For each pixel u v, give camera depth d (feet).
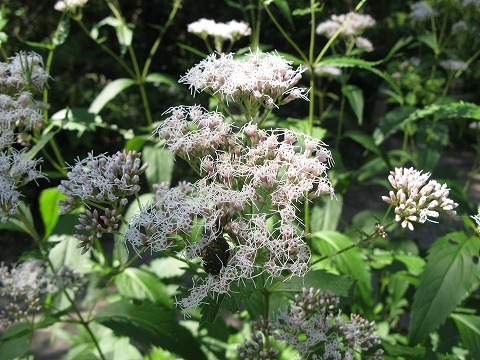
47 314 0.82
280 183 0.57
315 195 0.58
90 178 0.59
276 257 0.53
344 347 0.59
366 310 0.81
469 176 1.61
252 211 0.59
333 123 2.21
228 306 0.49
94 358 0.85
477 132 1.59
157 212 0.54
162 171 1.02
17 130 0.88
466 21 1.29
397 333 1.13
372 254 1.04
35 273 0.72
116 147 2.41
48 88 0.87
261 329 0.60
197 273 0.62
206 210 0.53
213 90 0.65
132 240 0.54
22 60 0.77
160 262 0.97
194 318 0.94
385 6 2.78
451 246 0.76
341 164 1.11
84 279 0.79
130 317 0.76
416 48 1.95
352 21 1.18
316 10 0.90
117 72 2.53
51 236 0.82
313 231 0.95
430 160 1.20
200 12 2.59
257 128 0.60
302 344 0.58
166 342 0.75
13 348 0.73
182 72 2.80
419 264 0.97
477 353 0.75
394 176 0.61
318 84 1.45
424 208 0.59
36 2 2.54
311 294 0.59
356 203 2.29
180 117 0.62
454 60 1.32
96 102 1.14
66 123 0.87
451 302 0.72
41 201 0.87
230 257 0.51
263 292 0.60
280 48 2.55
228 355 0.98
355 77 2.58
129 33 1.19
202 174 0.60
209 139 0.59
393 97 1.51
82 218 0.58
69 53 2.34
